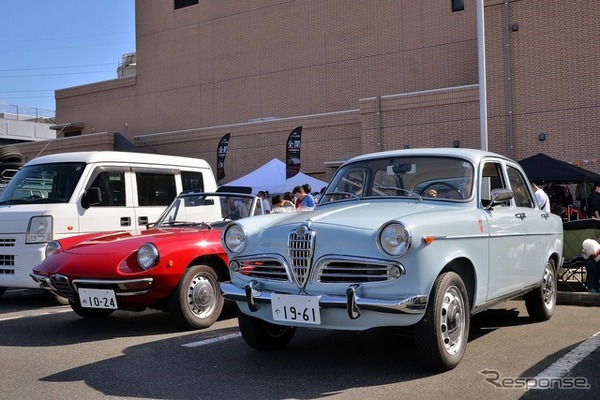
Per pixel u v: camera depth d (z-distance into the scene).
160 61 31.72
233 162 24.75
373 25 25.39
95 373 5.09
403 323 4.55
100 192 9.32
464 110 18.17
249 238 5.21
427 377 4.78
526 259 6.27
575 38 16.05
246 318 5.54
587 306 8.07
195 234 6.89
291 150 18.02
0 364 5.42
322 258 4.72
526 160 12.72
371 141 19.78
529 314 7.00
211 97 29.95
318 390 4.53
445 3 23.73
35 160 9.88
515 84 16.81
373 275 4.57
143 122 32.19
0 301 9.51
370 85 25.39
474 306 5.25
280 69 27.88
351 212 5.18
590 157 15.77
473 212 5.35
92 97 34.19
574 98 16.03
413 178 5.87
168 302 6.63
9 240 8.85
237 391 4.55
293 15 27.59
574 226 8.91
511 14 16.86
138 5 32.53
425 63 24.08
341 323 4.67
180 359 5.53
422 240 4.55
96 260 6.47
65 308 8.67
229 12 29.53
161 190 10.23
